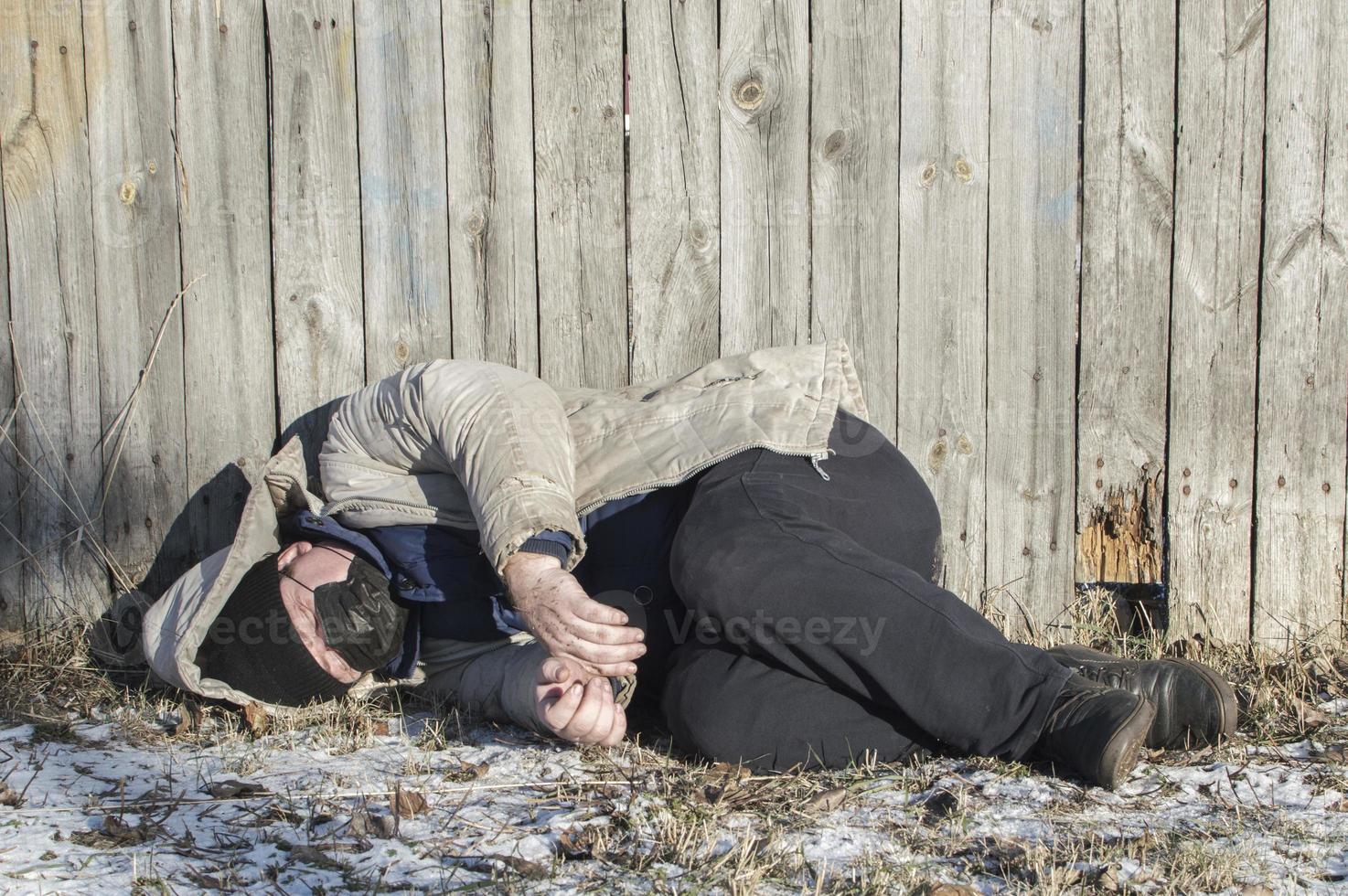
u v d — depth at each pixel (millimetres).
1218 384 5348
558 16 5164
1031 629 5441
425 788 3801
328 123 5188
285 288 5250
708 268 5301
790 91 5223
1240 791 3793
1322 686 4914
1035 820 3543
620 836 3434
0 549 5312
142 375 5273
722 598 3926
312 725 4500
